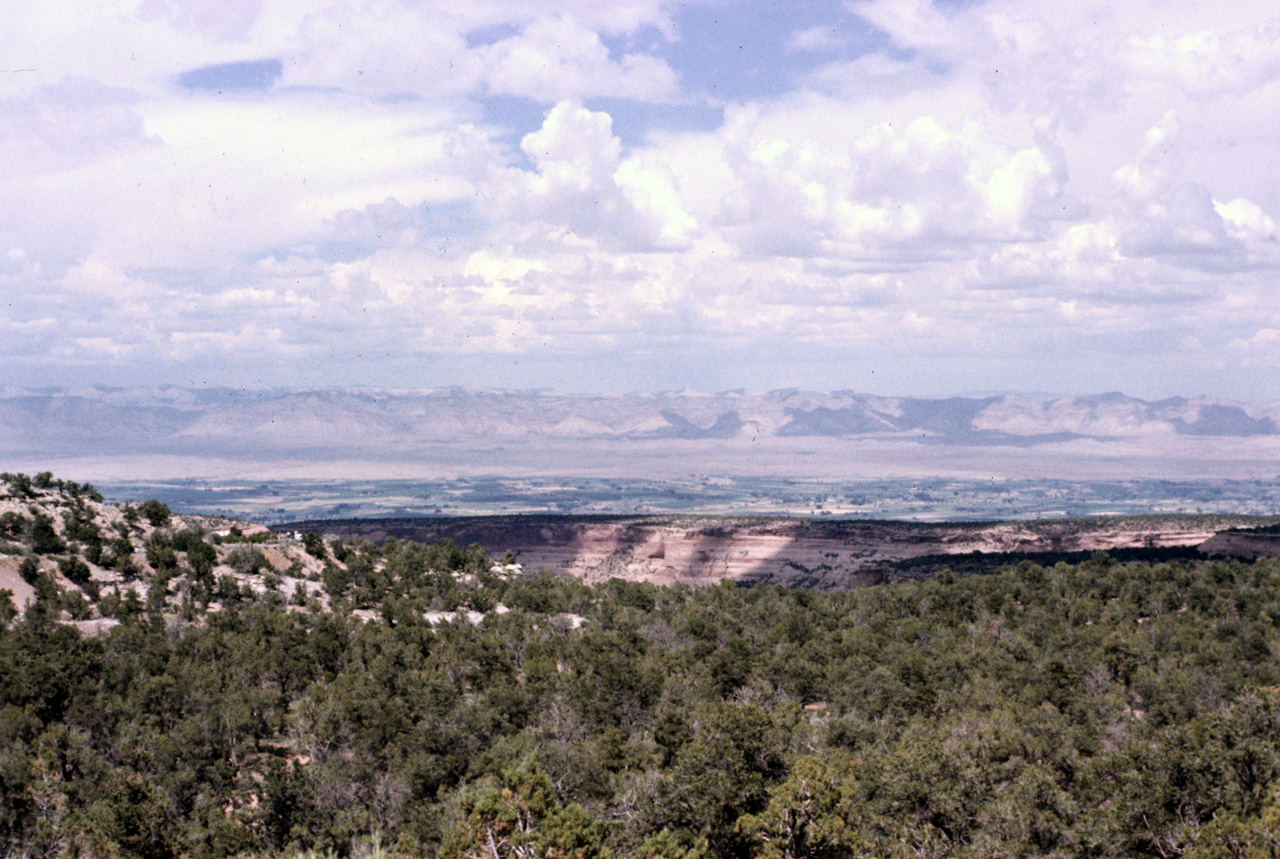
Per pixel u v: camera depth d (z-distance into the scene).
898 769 66.25
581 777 67.31
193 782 74.81
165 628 112.38
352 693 89.25
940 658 116.12
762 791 59.59
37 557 131.62
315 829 69.12
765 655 117.25
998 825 61.69
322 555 174.88
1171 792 62.56
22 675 85.31
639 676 95.31
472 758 75.94
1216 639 126.00
